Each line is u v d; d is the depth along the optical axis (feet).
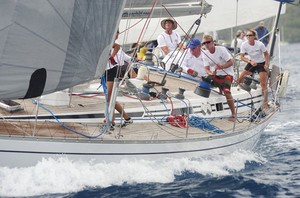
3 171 41.68
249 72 66.44
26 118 46.19
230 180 47.93
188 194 44.16
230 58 56.49
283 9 95.45
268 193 45.78
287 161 55.16
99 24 41.57
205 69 56.90
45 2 39.50
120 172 44.75
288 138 65.51
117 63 50.39
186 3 60.39
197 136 48.93
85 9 40.81
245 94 61.77
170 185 45.68
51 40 40.16
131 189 44.19
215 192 45.06
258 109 59.00
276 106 65.98
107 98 48.88
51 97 49.55
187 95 56.75
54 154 42.68
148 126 50.01
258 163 53.57
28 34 39.55
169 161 47.24
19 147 41.63
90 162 43.88
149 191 44.14
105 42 42.16
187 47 60.39
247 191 45.91
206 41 55.62
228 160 52.03
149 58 64.39
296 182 48.47
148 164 46.14
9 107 46.55
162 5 56.18
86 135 44.42
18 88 40.06
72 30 40.70
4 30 39.04
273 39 77.05
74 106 49.90
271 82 68.95
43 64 40.32
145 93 54.03
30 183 41.96
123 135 46.44
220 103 57.31
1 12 38.81
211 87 58.90
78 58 41.42
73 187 42.91
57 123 46.42
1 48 39.17
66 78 41.39
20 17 39.14
